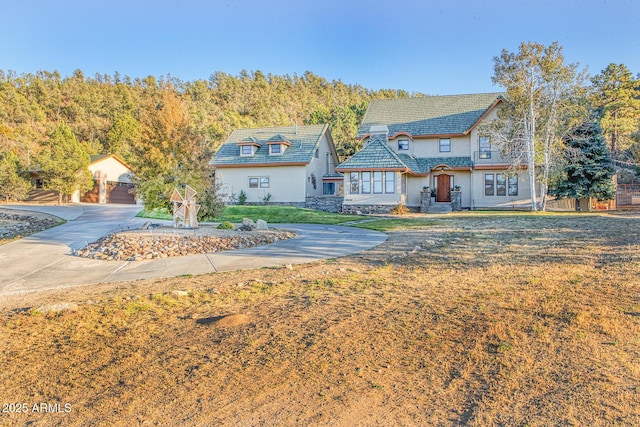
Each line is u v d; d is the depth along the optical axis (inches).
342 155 2096.5
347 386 158.2
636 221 623.5
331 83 4852.4
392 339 200.7
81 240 586.2
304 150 1274.6
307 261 426.9
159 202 709.9
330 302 266.5
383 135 1195.9
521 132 956.6
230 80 4109.3
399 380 161.8
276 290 304.3
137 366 182.7
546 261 362.6
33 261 458.0
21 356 196.5
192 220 640.4
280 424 135.3
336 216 960.3
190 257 470.9
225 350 196.7
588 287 271.0
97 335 221.8
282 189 1246.3
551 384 153.1
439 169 1136.8
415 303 256.1
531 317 219.8
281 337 209.8
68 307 270.2
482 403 143.4
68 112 2778.1
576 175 1023.0
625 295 248.4
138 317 250.4
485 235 544.1
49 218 829.8
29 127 2226.9
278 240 582.6
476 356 178.4
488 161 1114.7
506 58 912.3
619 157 1592.0
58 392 161.9
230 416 141.2
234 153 1322.6
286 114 3432.6
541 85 902.4
